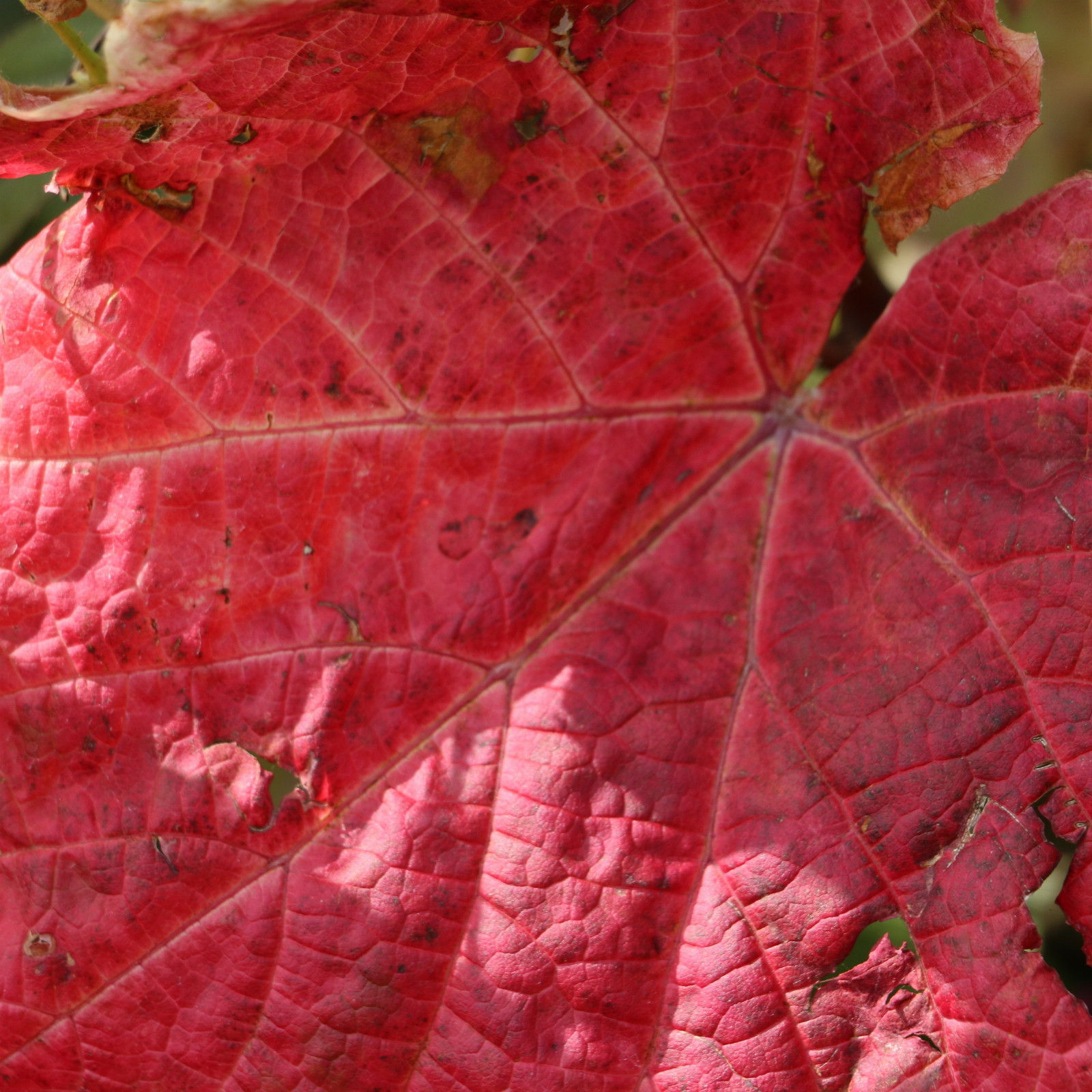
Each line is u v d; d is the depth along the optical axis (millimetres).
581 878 325
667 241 327
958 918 321
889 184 328
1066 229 322
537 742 328
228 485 326
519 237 325
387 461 327
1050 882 363
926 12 320
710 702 330
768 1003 323
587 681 329
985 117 324
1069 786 320
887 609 328
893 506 330
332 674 326
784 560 332
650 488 333
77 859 326
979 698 324
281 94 312
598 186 325
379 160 322
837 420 333
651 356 331
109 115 309
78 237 324
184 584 325
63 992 326
